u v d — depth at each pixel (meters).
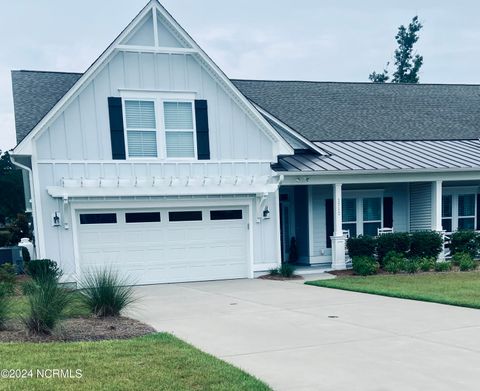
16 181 46.81
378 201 18.81
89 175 13.27
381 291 10.94
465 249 16.66
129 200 13.61
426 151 18.05
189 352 5.99
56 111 12.80
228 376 5.11
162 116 13.96
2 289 8.10
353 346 6.43
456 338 6.80
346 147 17.84
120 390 4.71
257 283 13.48
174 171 14.06
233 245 14.85
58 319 7.03
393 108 21.81
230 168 14.66
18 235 28.55
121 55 13.55
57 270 12.27
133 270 13.84
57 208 13.00
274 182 15.04
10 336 6.74
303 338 6.90
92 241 13.45
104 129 13.41
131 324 7.72
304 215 17.89
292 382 5.04
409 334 7.05
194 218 14.45
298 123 19.28
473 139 20.38
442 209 19.22
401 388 4.86
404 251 15.62
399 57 55.44
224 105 14.56
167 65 14.00
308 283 13.04
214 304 10.02
